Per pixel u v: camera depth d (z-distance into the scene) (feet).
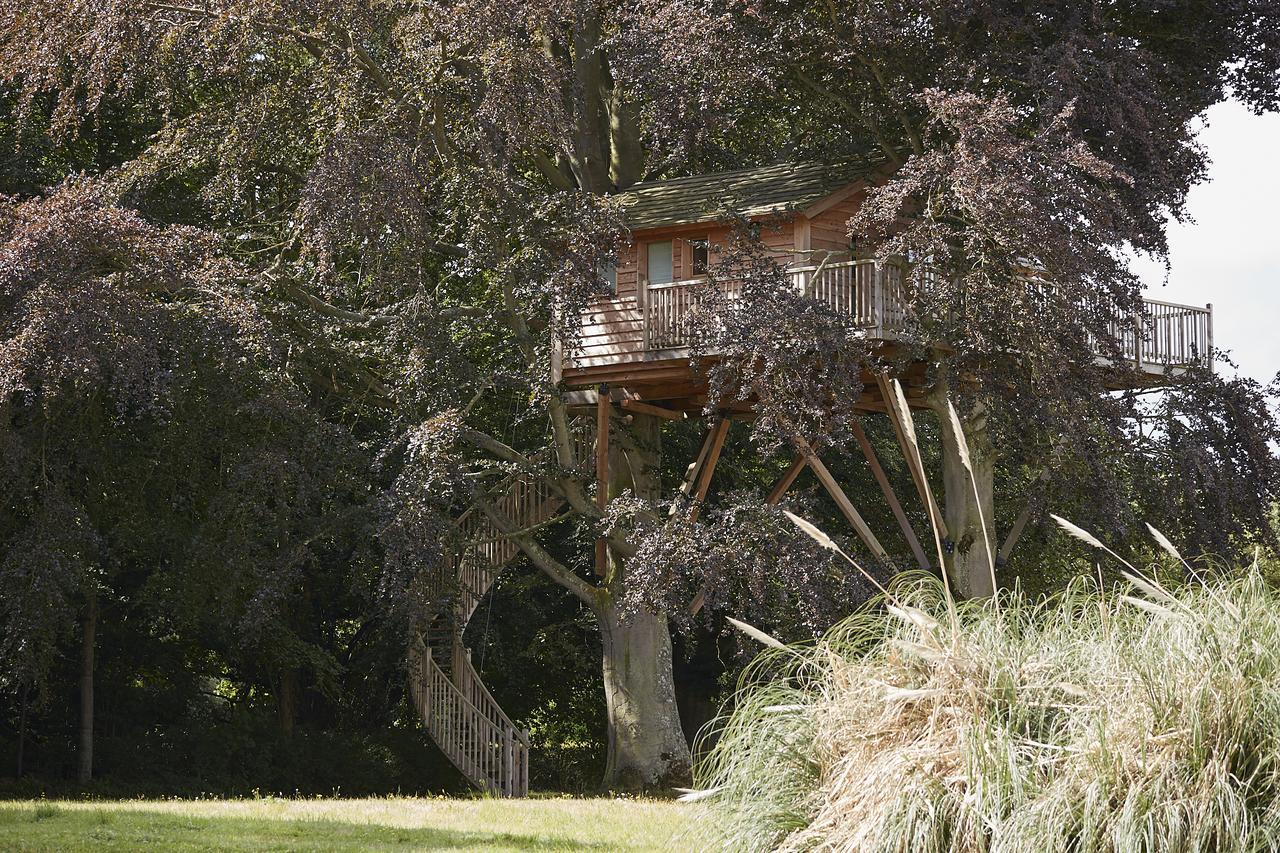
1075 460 63.46
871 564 67.46
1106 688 22.88
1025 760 22.66
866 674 25.63
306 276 81.10
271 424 73.56
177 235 69.31
